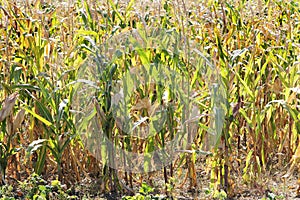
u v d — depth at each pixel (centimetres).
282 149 718
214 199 613
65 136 660
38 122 672
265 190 650
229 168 635
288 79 672
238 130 664
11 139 664
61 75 620
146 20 717
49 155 703
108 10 674
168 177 690
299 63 634
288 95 648
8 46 663
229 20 720
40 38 659
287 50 729
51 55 664
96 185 666
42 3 755
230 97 661
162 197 573
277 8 844
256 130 641
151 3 723
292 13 848
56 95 636
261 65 719
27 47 689
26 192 633
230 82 626
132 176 682
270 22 768
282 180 675
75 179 686
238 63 641
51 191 619
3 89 656
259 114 634
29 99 676
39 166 647
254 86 655
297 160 627
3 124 636
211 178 635
